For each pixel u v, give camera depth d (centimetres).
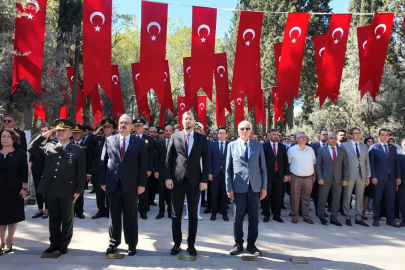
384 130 739
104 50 604
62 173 461
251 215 496
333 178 710
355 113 2061
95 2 600
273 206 736
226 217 720
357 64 1947
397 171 729
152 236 567
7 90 1254
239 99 1606
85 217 704
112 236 472
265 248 516
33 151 471
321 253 498
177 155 479
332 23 723
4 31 1001
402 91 1916
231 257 468
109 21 604
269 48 2328
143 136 720
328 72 736
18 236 553
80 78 2270
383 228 690
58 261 434
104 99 2452
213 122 3284
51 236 468
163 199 720
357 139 728
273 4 2505
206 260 451
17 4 595
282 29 2500
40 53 596
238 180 495
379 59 706
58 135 471
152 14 643
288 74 726
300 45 718
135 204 474
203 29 668
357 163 715
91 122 2470
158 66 647
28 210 761
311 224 709
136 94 1259
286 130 2623
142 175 475
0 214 458
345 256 485
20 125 2180
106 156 487
